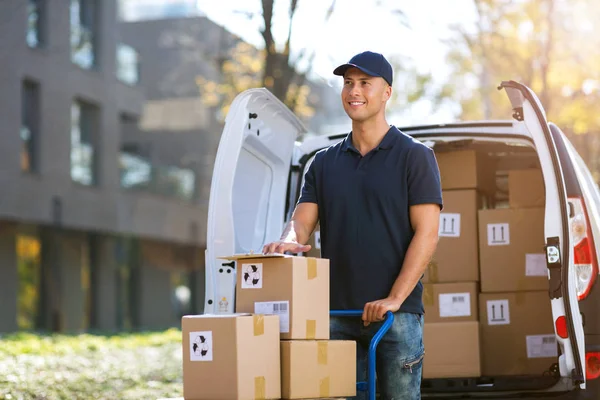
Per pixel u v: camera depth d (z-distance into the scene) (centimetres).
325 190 471
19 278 2355
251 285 419
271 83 1309
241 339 384
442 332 609
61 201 2422
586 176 634
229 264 524
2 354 1187
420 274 446
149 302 3023
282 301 411
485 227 636
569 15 1630
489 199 704
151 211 2850
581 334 514
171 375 1045
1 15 2214
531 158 694
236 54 1655
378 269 457
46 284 2461
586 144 1859
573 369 514
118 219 2692
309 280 418
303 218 476
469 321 623
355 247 460
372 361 430
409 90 2016
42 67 2366
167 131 3028
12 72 2239
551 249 520
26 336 1590
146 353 1320
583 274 530
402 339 449
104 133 2661
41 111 2364
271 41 1303
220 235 528
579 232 536
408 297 453
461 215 642
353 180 462
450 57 1883
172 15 3078
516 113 540
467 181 644
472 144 627
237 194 574
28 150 2339
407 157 457
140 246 2906
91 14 2653
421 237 449
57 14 2445
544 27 1630
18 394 848
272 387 398
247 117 548
